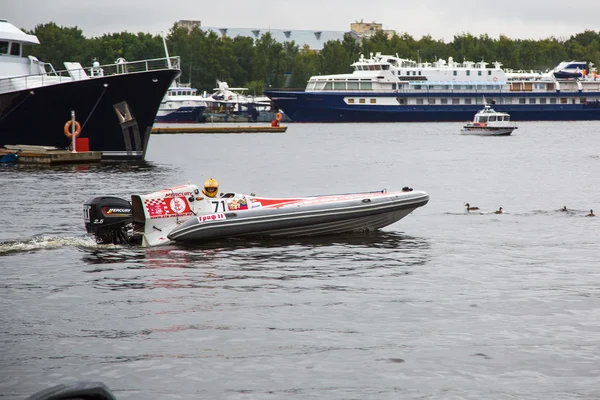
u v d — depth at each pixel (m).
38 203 64.75
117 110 114.06
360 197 48.56
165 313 30.62
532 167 110.25
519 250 43.78
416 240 47.00
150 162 119.00
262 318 29.81
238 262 40.25
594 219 56.22
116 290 34.34
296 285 35.16
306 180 90.94
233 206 45.94
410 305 31.62
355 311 30.72
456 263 40.12
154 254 42.28
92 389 13.16
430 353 25.80
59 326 29.00
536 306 31.42
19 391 23.02
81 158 111.50
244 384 23.36
